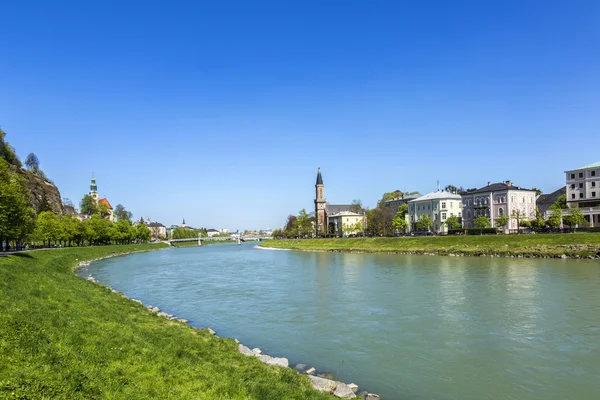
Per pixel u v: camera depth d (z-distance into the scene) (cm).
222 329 3288
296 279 6375
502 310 3581
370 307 3959
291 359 2534
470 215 14400
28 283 3194
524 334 2883
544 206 15562
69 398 1291
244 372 1972
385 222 16575
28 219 7694
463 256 9088
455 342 2780
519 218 12119
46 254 8175
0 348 1527
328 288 5250
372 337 2966
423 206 16038
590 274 5462
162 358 1897
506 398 1952
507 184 13525
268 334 3120
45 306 2461
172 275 7375
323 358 2545
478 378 2184
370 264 8350
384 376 2239
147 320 2948
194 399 1473
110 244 17175
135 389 1484
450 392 2028
